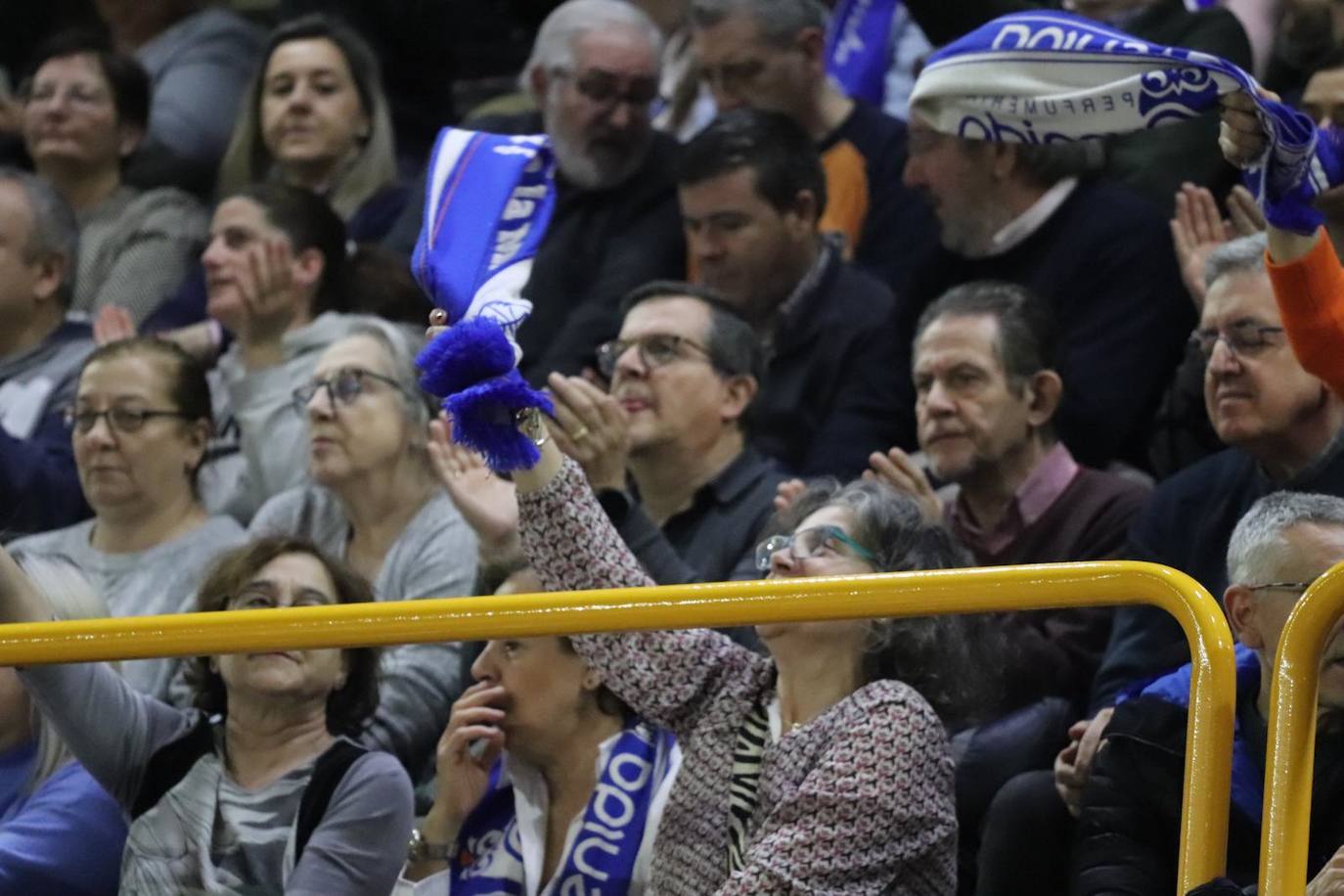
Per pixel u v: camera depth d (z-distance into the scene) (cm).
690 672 1072
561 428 1345
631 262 1850
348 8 2270
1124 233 1641
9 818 1264
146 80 2223
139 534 1591
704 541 1453
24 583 1202
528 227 1019
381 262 1823
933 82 995
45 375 1897
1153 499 1391
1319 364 933
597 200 1888
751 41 1875
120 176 2198
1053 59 970
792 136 1705
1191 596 828
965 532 1463
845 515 1106
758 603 893
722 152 1688
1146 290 1630
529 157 1030
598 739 1174
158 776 1205
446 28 2267
